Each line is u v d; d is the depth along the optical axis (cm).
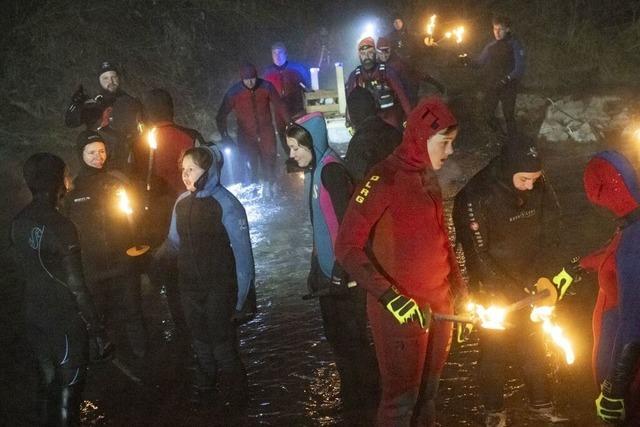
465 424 505
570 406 508
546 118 1407
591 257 386
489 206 452
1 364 649
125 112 686
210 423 536
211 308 535
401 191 395
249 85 1072
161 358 646
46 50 1551
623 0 1984
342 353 525
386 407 419
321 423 520
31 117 1476
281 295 754
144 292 797
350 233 399
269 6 2131
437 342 414
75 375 489
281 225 983
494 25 1284
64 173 493
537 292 414
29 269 482
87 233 612
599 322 366
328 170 495
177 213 534
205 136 1563
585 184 362
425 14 2442
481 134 1391
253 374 601
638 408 345
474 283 473
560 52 1858
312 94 1599
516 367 561
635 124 1310
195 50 1791
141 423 545
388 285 390
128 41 1686
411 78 1133
